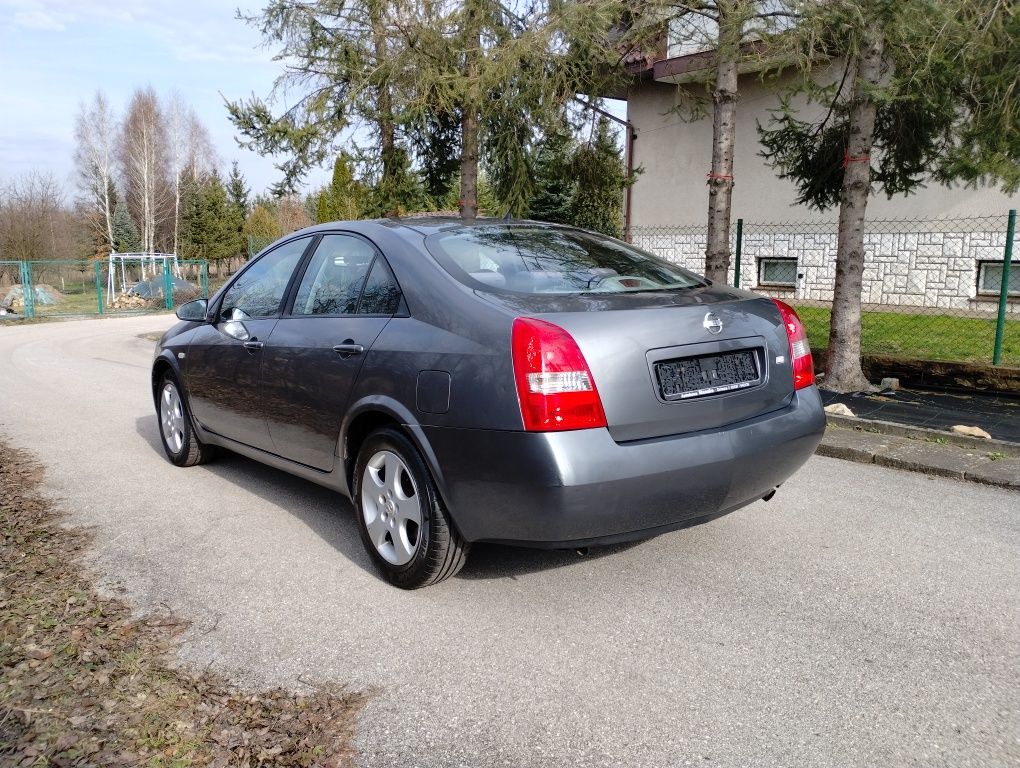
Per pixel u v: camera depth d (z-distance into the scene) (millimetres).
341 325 3861
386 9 9359
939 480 5184
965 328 10555
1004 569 3693
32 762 2309
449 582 3623
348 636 3113
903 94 7047
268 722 2529
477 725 2508
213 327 5102
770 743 2395
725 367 3314
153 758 2330
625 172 12812
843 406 6793
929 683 2715
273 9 10289
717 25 7781
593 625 3176
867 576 3619
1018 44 6078
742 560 3822
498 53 8570
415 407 3289
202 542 4180
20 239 40312
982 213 12031
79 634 3117
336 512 4668
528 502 2951
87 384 10016
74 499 4949
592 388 2932
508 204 10391
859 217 7641
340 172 14203
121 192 61719
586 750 2375
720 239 8242
